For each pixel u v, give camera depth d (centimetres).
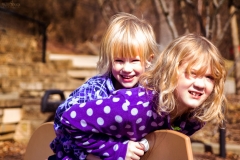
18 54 941
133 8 880
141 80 201
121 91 200
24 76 864
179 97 191
